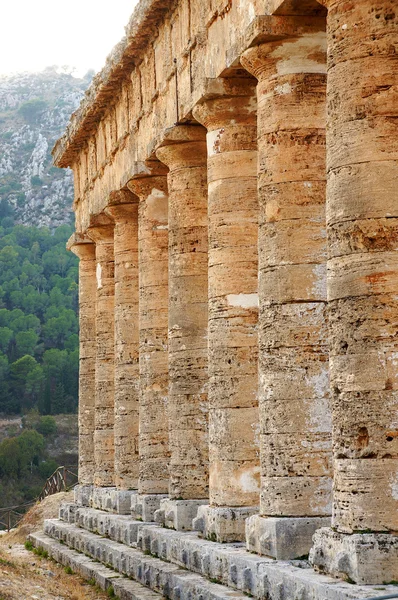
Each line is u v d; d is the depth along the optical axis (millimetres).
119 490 45250
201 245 36531
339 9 23516
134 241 46406
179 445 36156
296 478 27094
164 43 37844
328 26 23969
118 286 46594
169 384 36938
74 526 49062
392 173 22797
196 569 30641
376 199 22750
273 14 27344
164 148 36656
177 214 36781
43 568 42094
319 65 27922
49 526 51812
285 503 27062
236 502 31094
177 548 32562
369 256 22719
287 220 27609
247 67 28859
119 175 45500
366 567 21984
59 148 56406
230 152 32031
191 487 35781
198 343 36344
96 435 50562
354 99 23125
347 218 23016
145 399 41531
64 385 166875
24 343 181000
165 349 41562
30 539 52594
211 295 32094
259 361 28125
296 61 27844
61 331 188875
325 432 27172
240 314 31562
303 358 27297
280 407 27344
